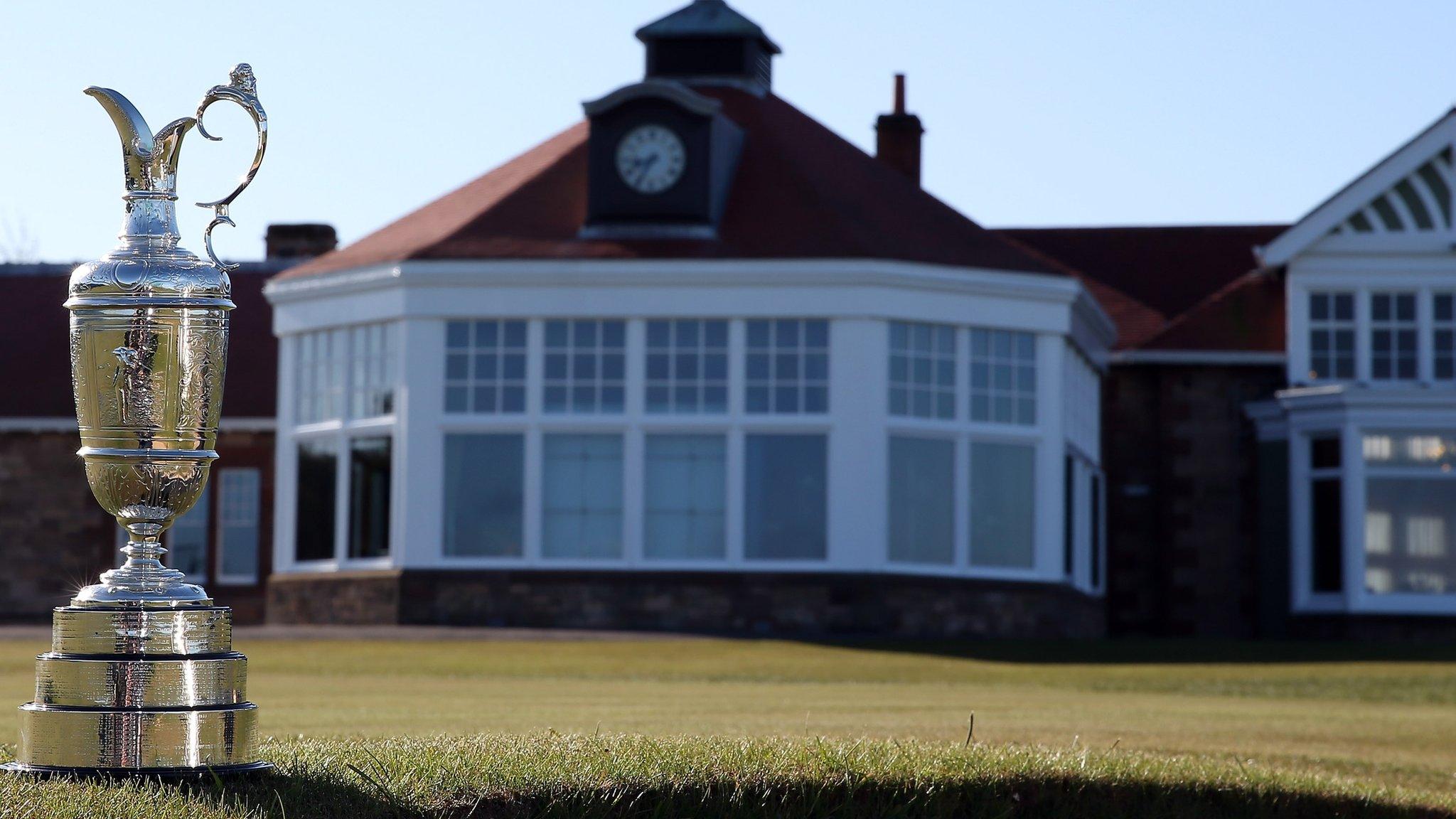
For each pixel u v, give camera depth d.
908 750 8.66
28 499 31.16
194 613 6.91
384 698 15.02
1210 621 30.83
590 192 26.59
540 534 25.94
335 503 27.00
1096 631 29.36
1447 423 28.22
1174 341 31.12
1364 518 28.30
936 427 26.06
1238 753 11.24
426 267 25.98
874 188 28.31
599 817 7.13
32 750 6.79
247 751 6.98
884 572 25.52
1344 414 28.41
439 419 26.09
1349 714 15.77
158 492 6.96
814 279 25.61
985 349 26.55
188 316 6.92
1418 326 30.27
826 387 25.73
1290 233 30.25
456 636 24.62
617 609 25.73
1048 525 26.75
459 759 7.45
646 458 25.94
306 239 36.97
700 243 26.16
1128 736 11.88
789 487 25.77
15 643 24.12
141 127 7.03
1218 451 31.08
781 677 20.25
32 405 31.25
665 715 12.68
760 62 30.66
